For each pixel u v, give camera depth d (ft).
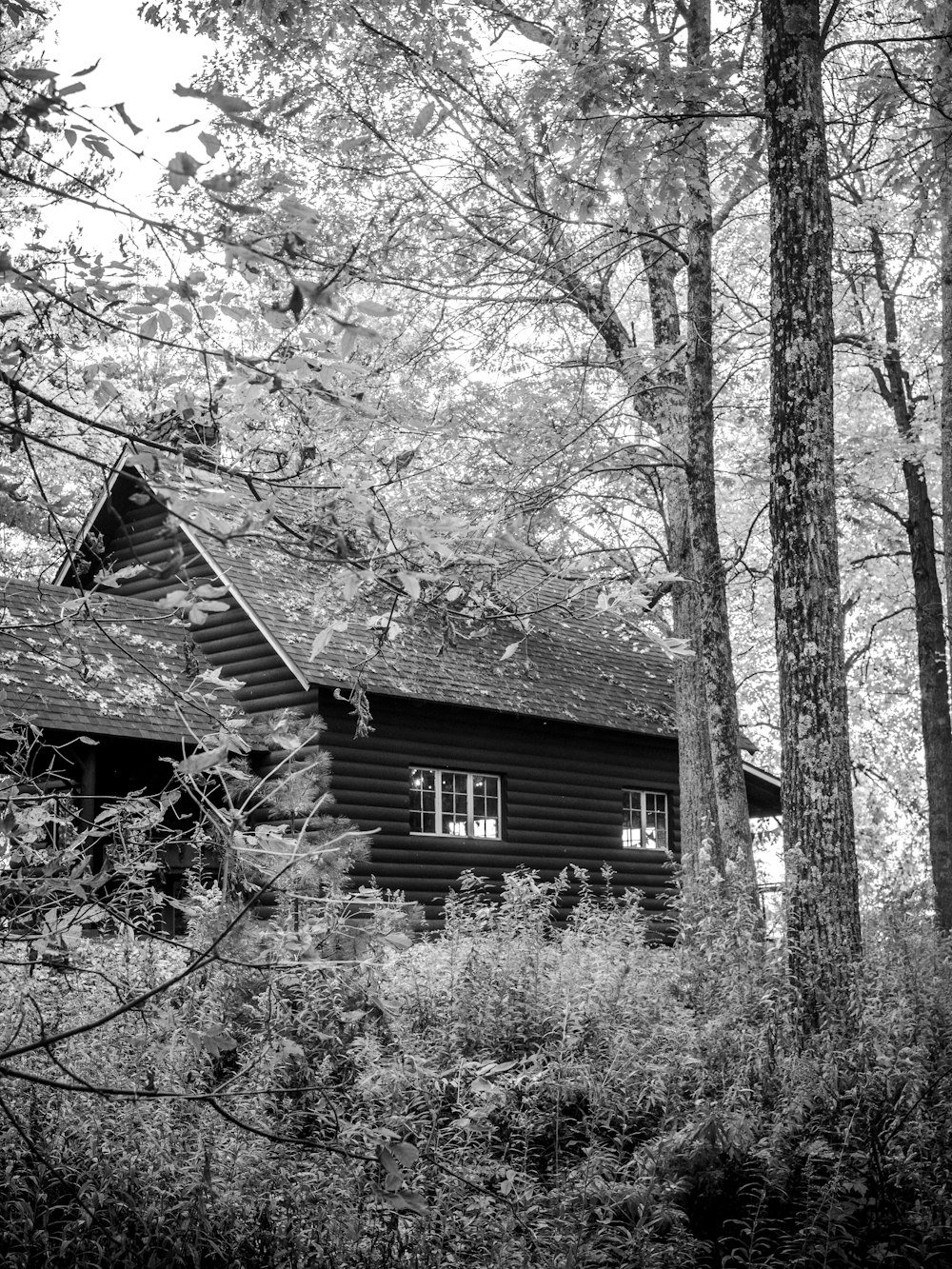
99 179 10.18
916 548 62.80
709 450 45.09
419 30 36.96
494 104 40.11
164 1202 16.90
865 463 61.41
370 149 39.45
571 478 38.52
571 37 34.06
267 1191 17.20
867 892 30.66
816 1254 19.01
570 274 39.11
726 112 31.76
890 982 24.64
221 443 12.19
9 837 14.82
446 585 14.94
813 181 29.25
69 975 18.51
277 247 9.91
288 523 11.73
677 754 72.43
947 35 33.24
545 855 63.10
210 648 55.98
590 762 66.74
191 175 9.46
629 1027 23.63
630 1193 18.81
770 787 73.77
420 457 15.57
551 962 27.53
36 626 14.78
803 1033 24.16
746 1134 20.20
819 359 28.71
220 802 26.17
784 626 28.09
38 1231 16.08
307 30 35.06
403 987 23.84
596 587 15.72
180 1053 17.17
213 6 33.50
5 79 9.43
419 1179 17.06
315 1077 17.88
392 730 56.44
